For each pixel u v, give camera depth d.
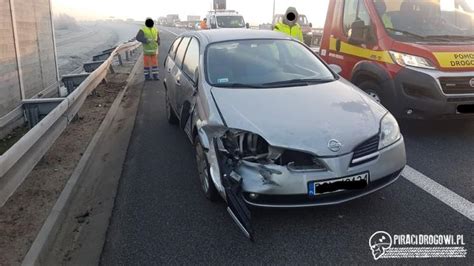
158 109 7.98
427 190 3.95
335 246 3.15
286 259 3.02
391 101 5.57
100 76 9.19
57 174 4.66
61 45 29.77
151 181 4.48
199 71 4.50
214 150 3.51
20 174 3.60
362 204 3.72
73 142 5.82
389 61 5.59
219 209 3.79
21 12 7.22
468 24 6.00
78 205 4.00
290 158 3.19
